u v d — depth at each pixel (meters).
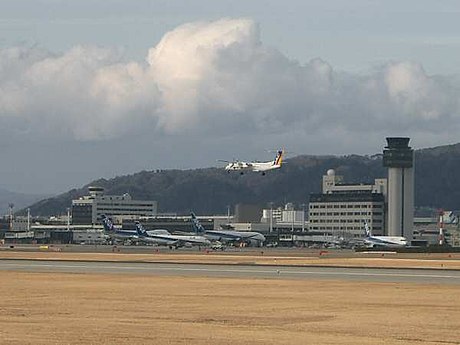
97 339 114.75
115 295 185.25
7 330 122.81
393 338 119.94
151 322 135.38
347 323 137.12
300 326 133.00
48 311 151.00
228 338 117.75
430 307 162.25
